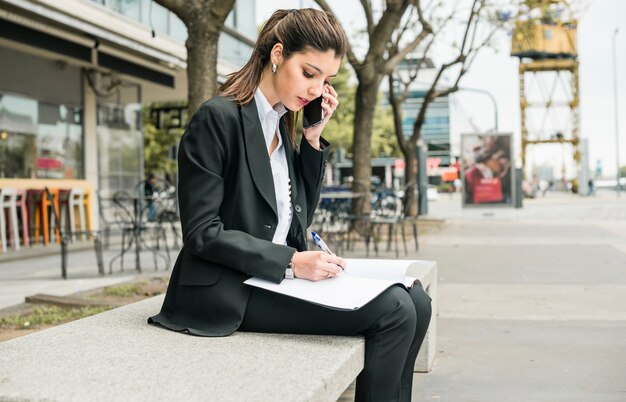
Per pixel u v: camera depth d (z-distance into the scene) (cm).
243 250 190
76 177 1293
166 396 137
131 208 1366
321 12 206
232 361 165
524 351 407
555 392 322
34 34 1012
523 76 4956
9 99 1138
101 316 228
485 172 1958
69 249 1111
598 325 477
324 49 201
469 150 1967
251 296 197
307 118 221
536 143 5025
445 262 872
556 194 5622
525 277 728
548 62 4831
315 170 228
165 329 203
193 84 555
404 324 188
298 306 192
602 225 1548
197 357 169
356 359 180
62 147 1259
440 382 343
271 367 160
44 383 146
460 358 392
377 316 187
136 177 1466
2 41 989
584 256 920
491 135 1952
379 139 4312
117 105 1409
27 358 169
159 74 1387
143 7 1262
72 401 134
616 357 388
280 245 197
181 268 205
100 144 1356
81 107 1311
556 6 1619
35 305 532
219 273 196
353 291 188
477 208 1967
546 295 609
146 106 2816
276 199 212
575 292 623
